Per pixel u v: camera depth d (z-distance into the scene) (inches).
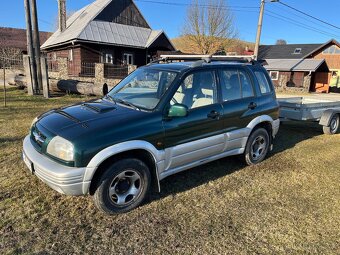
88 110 150.9
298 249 122.0
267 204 156.6
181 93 157.2
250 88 197.9
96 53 941.2
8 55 930.1
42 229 124.9
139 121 139.4
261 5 820.6
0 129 266.5
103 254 113.1
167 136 147.0
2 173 173.6
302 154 242.8
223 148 180.7
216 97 174.7
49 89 539.5
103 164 131.0
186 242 122.5
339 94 1331.2
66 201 147.3
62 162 123.8
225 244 122.6
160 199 155.2
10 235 119.6
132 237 123.8
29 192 153.5
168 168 152.9
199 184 175.3
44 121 145.8
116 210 137.1
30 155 135.6
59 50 1044.5
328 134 316.8
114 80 690.8
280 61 1473.9
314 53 1622.8
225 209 149.3
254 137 201.9
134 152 140.3
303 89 1282.0
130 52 1029.8
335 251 121.7
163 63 189.2
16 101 437.7
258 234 130.3
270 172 200.2
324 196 169.2
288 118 297.0
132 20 1083.9
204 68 170.7
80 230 126.0
